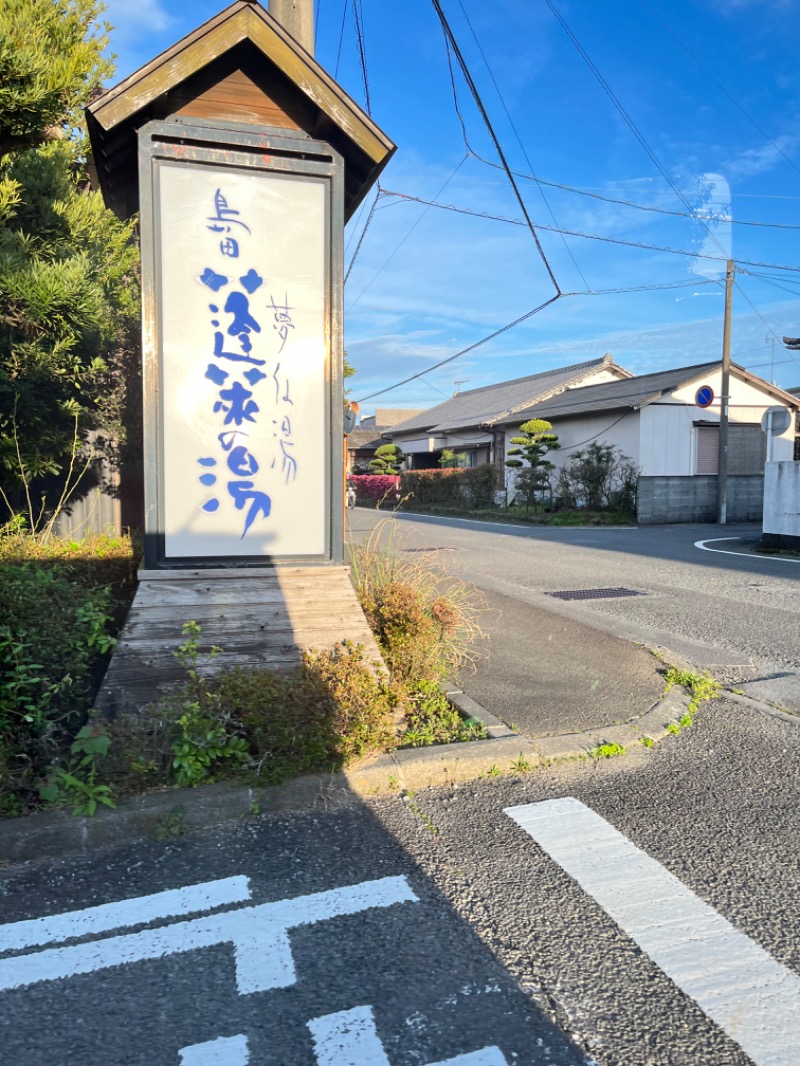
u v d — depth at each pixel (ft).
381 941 7.24
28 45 13.14
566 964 6.92
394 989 6.56
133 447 20.34
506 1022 6.18
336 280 12.91
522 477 71.41
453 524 61.26
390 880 8.31
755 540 45.73
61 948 7.11
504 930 7.43
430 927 7.47
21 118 13.20
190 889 8.12
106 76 18.62
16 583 12.06
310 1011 6.29
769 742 12.58
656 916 7.68
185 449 12.42
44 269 14.28
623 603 24.30
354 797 10.34
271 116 12.76
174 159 12.07
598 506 65.51
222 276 12.40
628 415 66.74
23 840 8.77
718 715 13.91
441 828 9.54
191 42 11.55
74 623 12.01
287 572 12.77
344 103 12.26
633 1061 5.77
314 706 10.80
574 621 21.01
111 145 12.66
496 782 10.98
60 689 10.85
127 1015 6.25
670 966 6.89
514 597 24.79
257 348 12.63
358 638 12.83
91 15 17.92
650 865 8.68
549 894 8.07
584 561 34.88
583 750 11.93
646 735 12.60
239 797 9.73
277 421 12.80
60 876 8.38
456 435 97.09
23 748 10.00
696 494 62.23
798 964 6.93
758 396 70.08
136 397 19.48
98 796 9.37
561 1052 5.85
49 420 17.25
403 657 14.24
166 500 12.41
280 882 8.26
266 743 10.43
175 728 10.28
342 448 13.17
